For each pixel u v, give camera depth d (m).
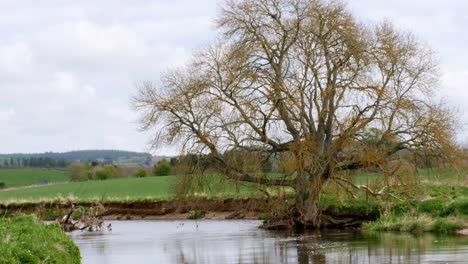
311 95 47.50
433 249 31.64
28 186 113.12
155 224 59.06
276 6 48.19
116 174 121.94
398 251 31.58
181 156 49.06
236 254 34.16
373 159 45.25
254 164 47.09
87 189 93.00
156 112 49.78
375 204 48.91
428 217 43.38
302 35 47.34
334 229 47.41
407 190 47.28
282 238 41.88
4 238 19.27
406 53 48.12
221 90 48.56
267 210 53.19
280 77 47.06
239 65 47.38
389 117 46.72
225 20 48.91
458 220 41.62
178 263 31.20
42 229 24.92
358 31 47.50
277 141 48.19
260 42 47.78
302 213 48.56
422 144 47.09
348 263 28.55
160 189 87.44
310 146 45.34
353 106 46.94
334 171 46.56
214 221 60.34
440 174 49.12
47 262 18.81
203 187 49.38
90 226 53.59
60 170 166.00
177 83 50.03
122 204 70.50
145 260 32.66
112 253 36.06
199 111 48.62
